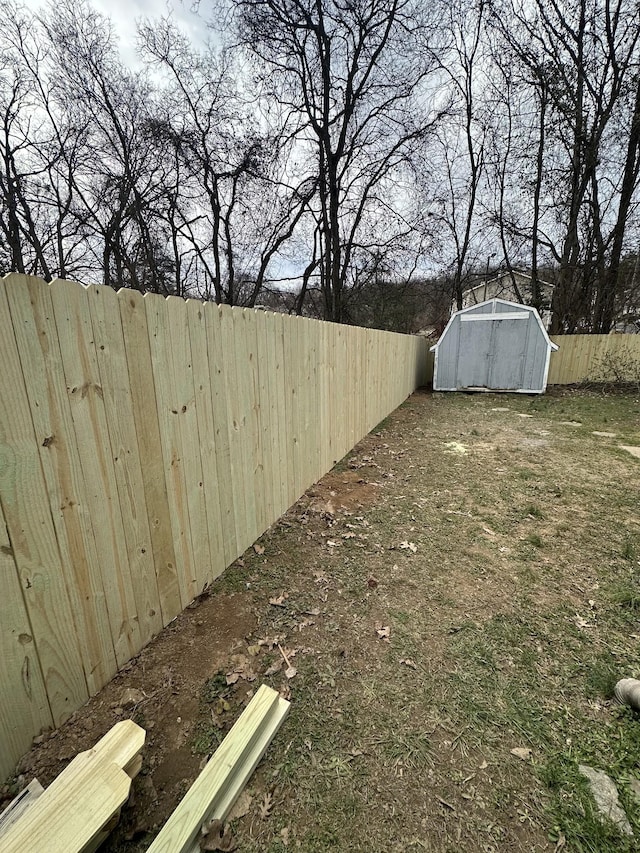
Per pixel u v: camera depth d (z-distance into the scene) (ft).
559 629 6.32
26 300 3.84
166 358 5.84
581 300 40.60
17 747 4.17
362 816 3.83
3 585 3.89
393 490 12.09
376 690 5.25
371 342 18.28
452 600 7.07
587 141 35.65
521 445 16.92
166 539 6.18
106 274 39.60
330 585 7.52
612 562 8.16
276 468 9.78
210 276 44.57
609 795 3.95
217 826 3.66
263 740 4.46
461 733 4.65
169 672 5.50
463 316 33.30
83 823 3.30
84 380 4.57
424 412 25.05
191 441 6.56
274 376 9.32
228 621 6.53
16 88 32.73
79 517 4.66
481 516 10.28
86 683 4.93
